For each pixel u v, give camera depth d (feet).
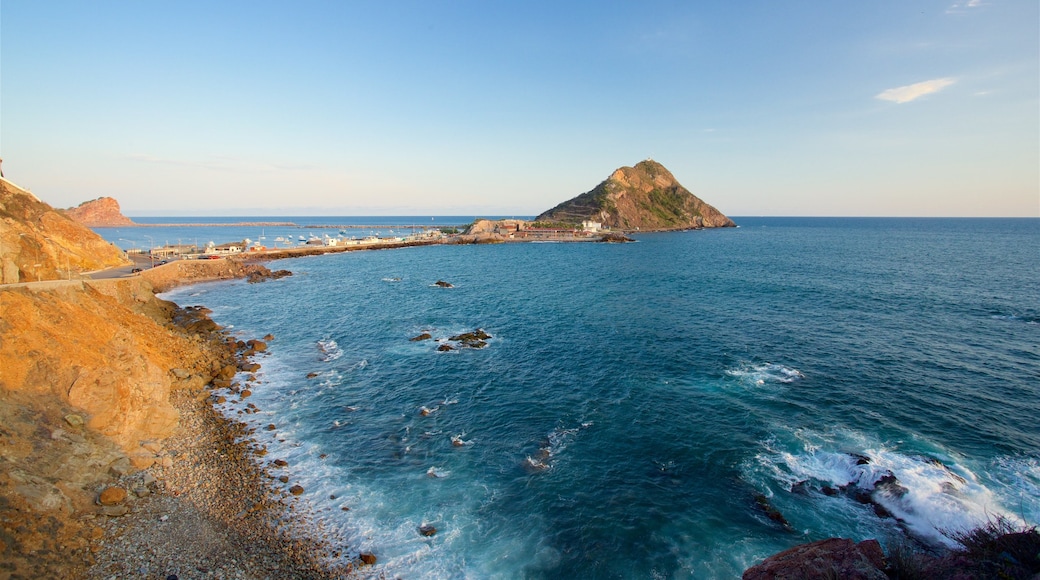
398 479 76.74
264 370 124.26
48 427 67.36
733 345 141.38
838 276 274.16
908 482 70.59
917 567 41.42
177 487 70.74
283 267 351.87
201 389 107.76
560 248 535.60
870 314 176.76
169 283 256.93
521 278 290.56
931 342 140.15
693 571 57.62
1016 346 135.03
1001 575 37.88
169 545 58.70
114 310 125.70
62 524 56.70
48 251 140.36
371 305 207.21
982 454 78.64
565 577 57.26
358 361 132.26
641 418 96.12
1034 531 42.70
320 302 214.69
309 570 57.06
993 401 99.09
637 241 618.44
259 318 182.91
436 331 163.12
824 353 132.16
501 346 145.48
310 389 112.37
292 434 90.68
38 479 58.95
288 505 69.10
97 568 53.52
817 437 85.92
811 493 71.20
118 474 69.92
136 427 79.41
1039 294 209.67
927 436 84.94
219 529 62.69
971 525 61.21
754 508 68.69
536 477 77.36
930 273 280.10
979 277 261.03
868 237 648.79
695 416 96.22
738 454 81.82
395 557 59.98
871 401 100.37
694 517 67.10
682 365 125.80
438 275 306.35
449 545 62.39
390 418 97.96
